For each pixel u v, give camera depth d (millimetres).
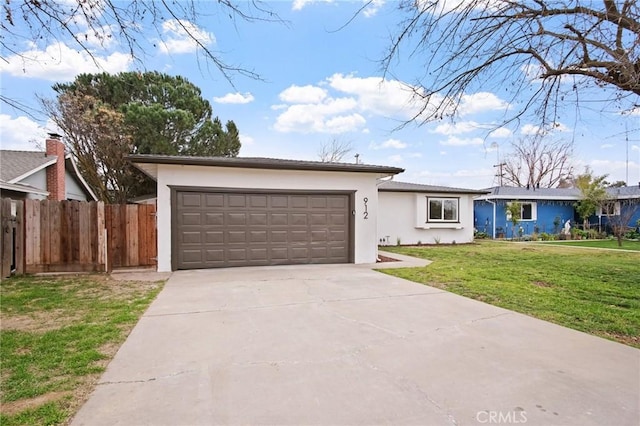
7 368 3059
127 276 7730
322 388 2719
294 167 9109
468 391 2674
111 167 17484
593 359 3289
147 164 8398
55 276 7711
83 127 15898
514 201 19797
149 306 5184
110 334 3941
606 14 3385
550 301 5496
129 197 18797
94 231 8188
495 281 7152
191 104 18953
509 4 3693
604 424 2256
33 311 4918
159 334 3961
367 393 2641
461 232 16359
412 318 4594
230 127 21109
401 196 15547
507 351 3477
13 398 2559
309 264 9562
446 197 15969
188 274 7996
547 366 3129
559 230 20719
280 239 9375
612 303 5395
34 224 7852
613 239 18859
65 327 4207
